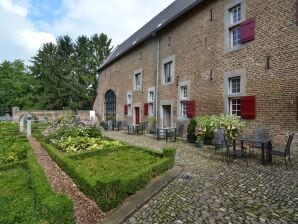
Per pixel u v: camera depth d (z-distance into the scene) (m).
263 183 4.46
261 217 3.17
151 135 12.78
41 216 2.77
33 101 34.56
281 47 7.07
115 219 3.18
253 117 7.89
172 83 12.34
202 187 4.30
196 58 10.62
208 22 9.97
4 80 35.31
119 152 6.58
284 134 6.95
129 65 17.45
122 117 18.59
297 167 5.55
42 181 3.59
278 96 7.13
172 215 3.27
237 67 8.53
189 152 7.55
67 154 5.93
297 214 3.24
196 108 10.56
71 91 32.00
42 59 34.16
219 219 3.13
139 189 4.13
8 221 2.71
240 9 8.61
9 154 6.13
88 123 9.48
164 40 13.12
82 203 3.65
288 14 6.90
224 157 6.69
